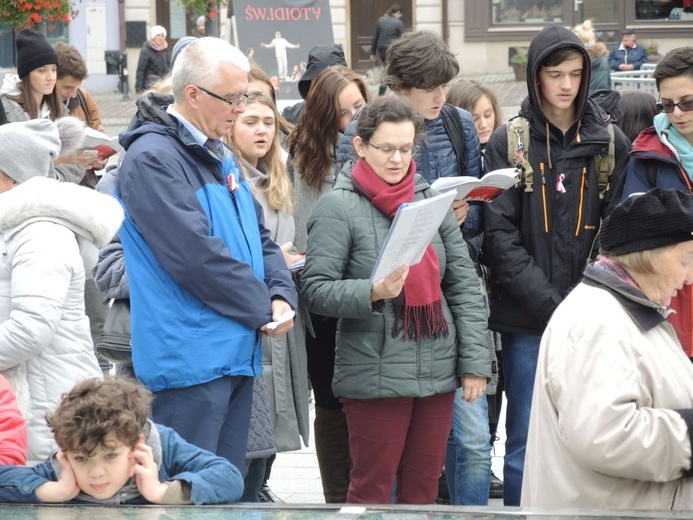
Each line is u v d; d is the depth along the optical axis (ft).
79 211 25.90
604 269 21.12
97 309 42.50
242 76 27.76
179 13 187.11
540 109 33.58
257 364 28.04
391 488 30.68
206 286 26.71
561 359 20.45
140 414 20.65
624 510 18.42
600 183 33.86
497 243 33.45
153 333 27.02
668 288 20.72
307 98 36.99
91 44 183.52
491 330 34.47
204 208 27.48
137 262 27.27
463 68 191.11
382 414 29.71
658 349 20.70
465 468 34.12
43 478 20.72
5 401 23.04
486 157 34.63
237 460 28.45
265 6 84.74
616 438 19.70
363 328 29.53
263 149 34.19
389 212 29.84
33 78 50.16
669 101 32.83
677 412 20.02
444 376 29.96
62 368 25.88
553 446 20.89
